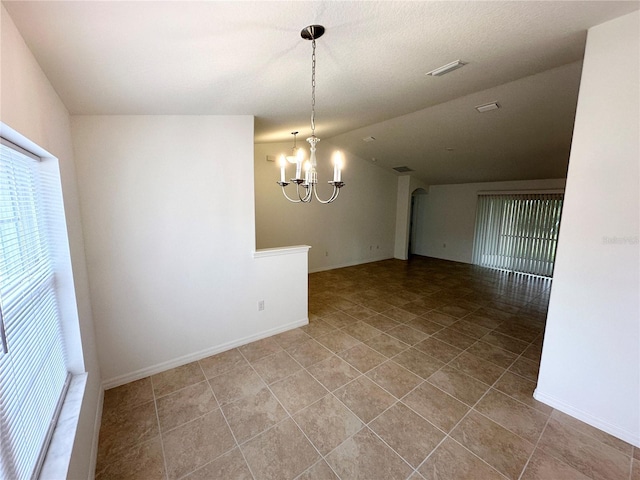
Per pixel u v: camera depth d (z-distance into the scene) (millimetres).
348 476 1509
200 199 2531
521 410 1987
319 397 2125
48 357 1313
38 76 1262
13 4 912
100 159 2084
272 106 2572
